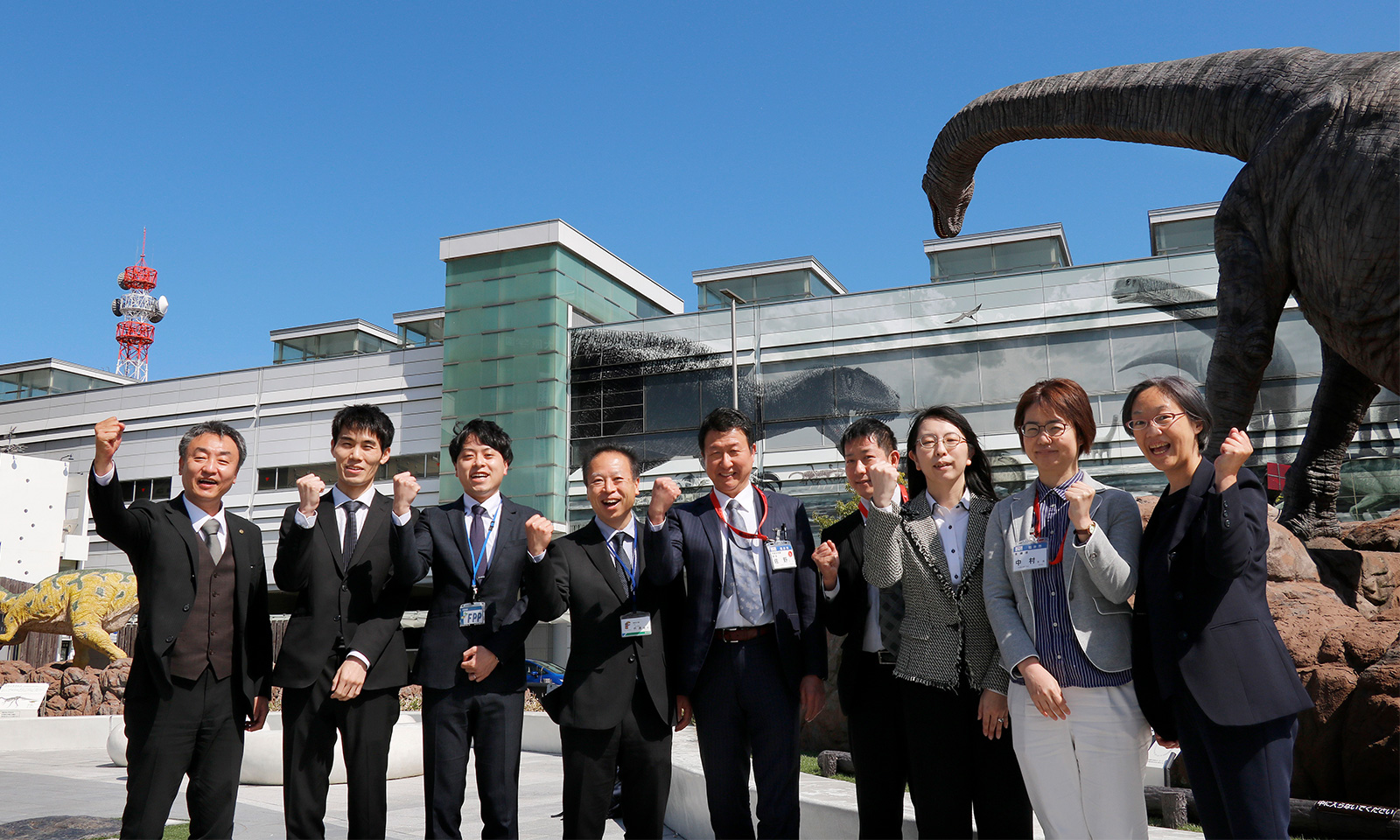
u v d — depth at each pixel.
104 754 12.62
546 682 15.98
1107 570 3.21
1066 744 3.27
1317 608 5.33
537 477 30.66
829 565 3.81
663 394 30.88
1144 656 3.23
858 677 3.93
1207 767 3.02
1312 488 7.19
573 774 4.03
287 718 4.25
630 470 4.42
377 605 4.39
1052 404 3.49
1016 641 3.31
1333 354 7.11
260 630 4.34
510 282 32.31
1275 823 2.88
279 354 38.19
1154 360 26.31
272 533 34.00
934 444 3.86
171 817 7.04
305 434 34.53
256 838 6.05
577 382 31.61
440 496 31.95
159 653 3.98
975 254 32.97
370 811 4.18
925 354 28.75
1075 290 27.53
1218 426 6.78
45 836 6.22
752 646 4.00
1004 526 3.54
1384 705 4.52
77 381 41.56
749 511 4.21
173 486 35.47
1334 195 6.01
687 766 6.43
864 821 3.84
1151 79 7.49
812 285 35.22
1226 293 6.79
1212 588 3.06
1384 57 6.32
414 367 33.72
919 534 3.78
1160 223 30.72
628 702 4.09
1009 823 3.59
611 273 34.09
